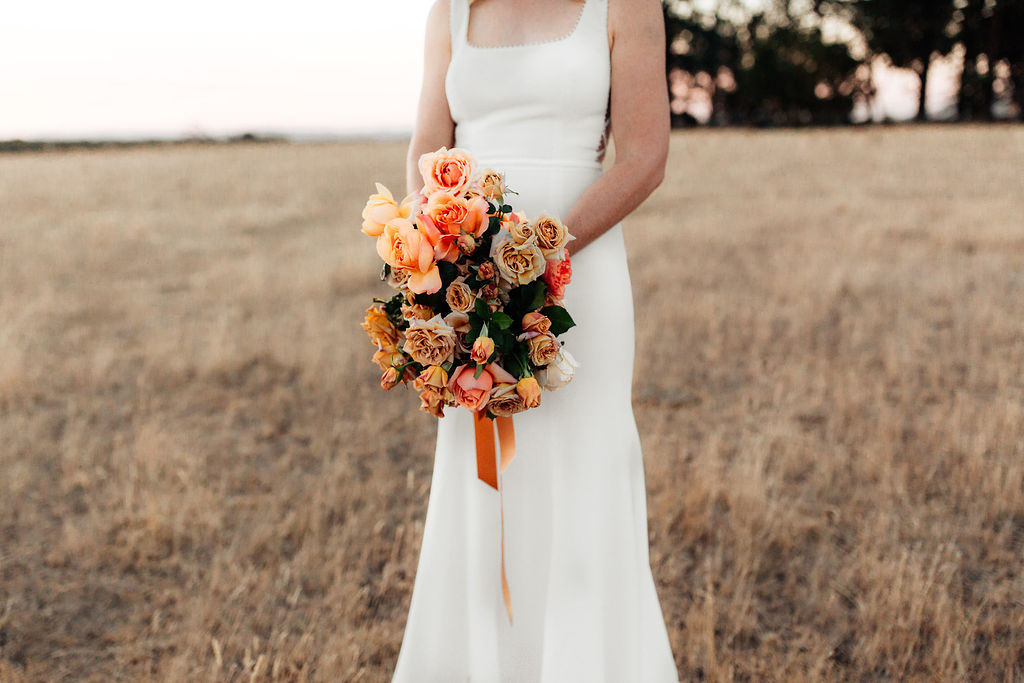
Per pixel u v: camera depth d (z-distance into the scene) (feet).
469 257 5.36
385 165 71.77
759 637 8.93
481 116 6.39
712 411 15.60
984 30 153.48
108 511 11.73
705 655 8.40
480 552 6.72
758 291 24.57
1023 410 14.20
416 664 6.98
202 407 16.44
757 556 10.19
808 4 169.17
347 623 9.00
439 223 5.12
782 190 47.93
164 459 13.32
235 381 18.02
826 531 10.87
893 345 18.61
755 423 14.90
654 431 14.55
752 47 172.45
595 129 6.31
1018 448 12.77
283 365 18.53
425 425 15.46
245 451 14.23
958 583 9.42
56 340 21.03
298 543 11.04
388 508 12.05
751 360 18.21
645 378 17.47
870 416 14.99
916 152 65.31
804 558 10.45
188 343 20.15
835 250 29.78
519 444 6.53
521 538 6.64
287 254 32.60
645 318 21.68
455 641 6.98
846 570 9.81
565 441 6.40
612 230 6.48
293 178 61.57
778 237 33.06
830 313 22.12
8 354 18.42
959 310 21.57
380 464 13.52
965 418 14.17
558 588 6.45
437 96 6.73
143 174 63.62
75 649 8.80
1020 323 20.01
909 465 12.74
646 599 6.91
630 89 6.04
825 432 14.42
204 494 12.06
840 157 64.85
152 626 9.05
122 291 26.73
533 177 6.25
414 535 11.12
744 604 9.05
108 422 15.61
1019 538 10.61
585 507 6.38
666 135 6.10
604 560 6.43
